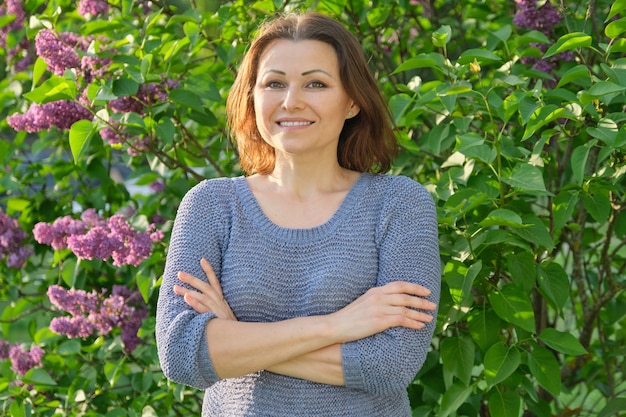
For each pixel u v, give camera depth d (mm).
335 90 1938
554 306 2523
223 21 3018
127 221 3061
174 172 3316
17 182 3553
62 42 2945
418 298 1877
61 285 3418
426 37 3561
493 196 2451
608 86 2234
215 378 1853
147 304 3088
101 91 2762
